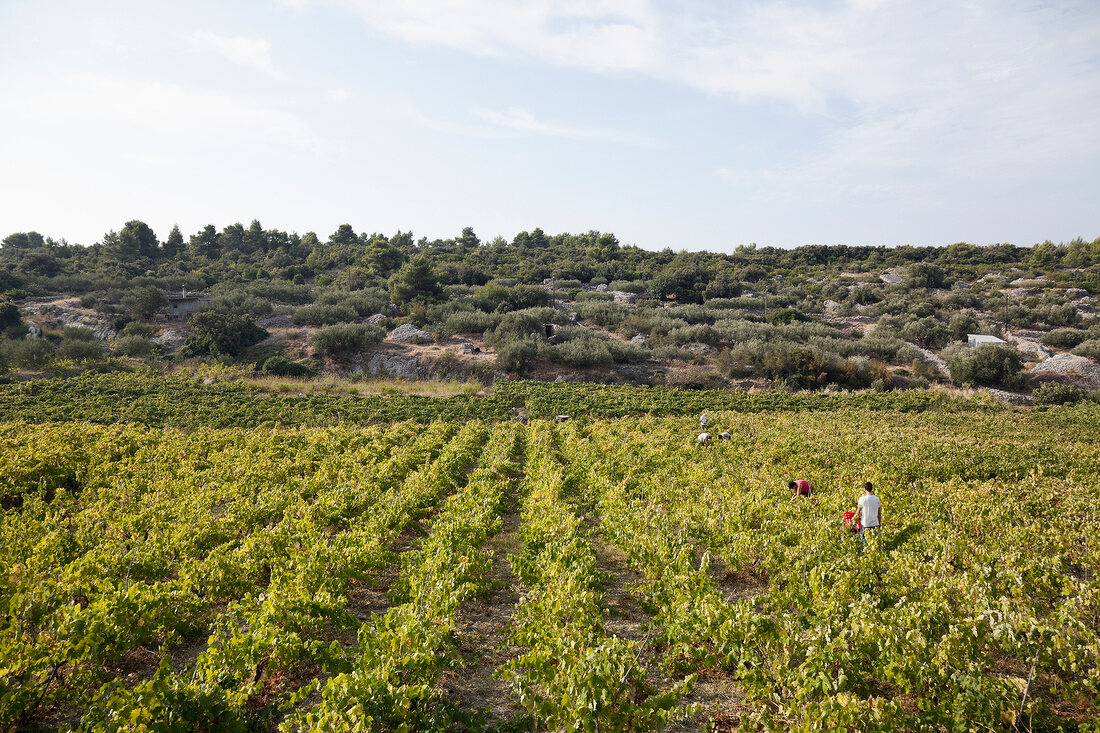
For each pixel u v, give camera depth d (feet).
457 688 23.40
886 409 126.72
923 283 292.40
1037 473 57.26
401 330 182.80
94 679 21.91
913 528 39.99
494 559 39.91
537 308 209.05
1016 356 159.12
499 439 89.81
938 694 20.02
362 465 68.28
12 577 26.08
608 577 32.24
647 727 18.37
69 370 147.74
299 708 21.15
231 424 106.63
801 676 19.45
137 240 337.31
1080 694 20.08
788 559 32.22
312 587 28.14
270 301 229.66
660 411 122.62
